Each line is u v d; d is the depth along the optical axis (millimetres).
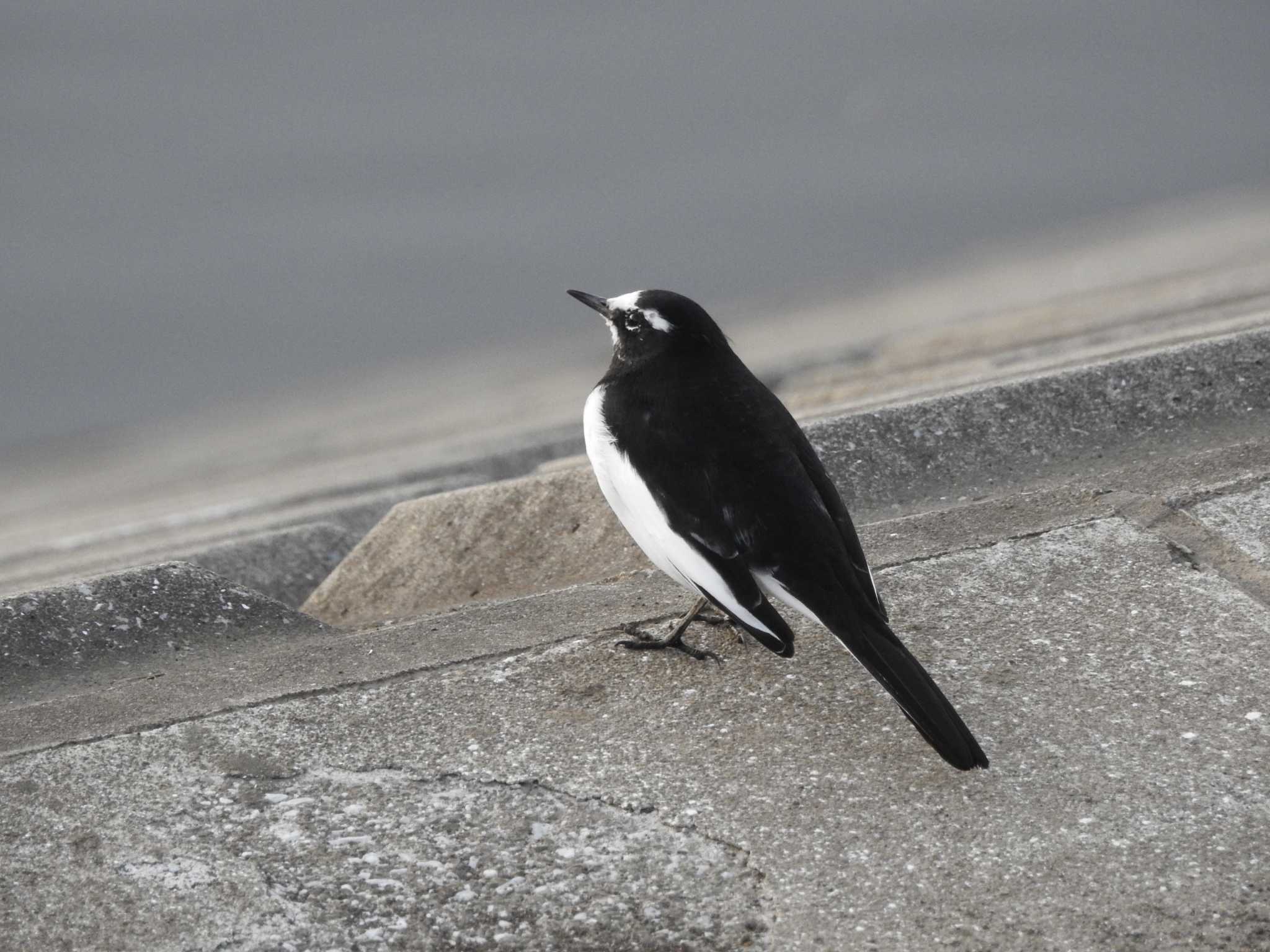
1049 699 8062
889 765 7629
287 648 9445
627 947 6559
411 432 32219
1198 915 6473
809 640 8992
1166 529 9680
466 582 11289
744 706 8273
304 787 7723
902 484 11164
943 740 7113
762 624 7871
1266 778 7301
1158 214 51969
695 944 6543
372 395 44719
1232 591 8922
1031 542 9680
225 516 19406
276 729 8250
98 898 6934
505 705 8406
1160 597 8930
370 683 8727
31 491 38000
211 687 8781
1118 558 9383
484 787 7664
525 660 8906
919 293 41719
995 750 7668
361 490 18828
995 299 34656
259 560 13461
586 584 10086
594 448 8688
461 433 29656
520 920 6750
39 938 6711
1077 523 9859
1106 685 8133
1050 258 43875
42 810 7547
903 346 25438
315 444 34938
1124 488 10305
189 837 7340
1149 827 7027
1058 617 8820
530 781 7688
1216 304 19766
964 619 8883
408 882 7004
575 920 6734
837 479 11094
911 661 7480
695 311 8844
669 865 7027
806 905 6711
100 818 7480
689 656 8844
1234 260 29703
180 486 32656
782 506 7996
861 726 7996
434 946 6629
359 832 7355
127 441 44562
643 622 9297
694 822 7301
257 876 7059
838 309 40875
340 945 6645
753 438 8234
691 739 7984
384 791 7660
